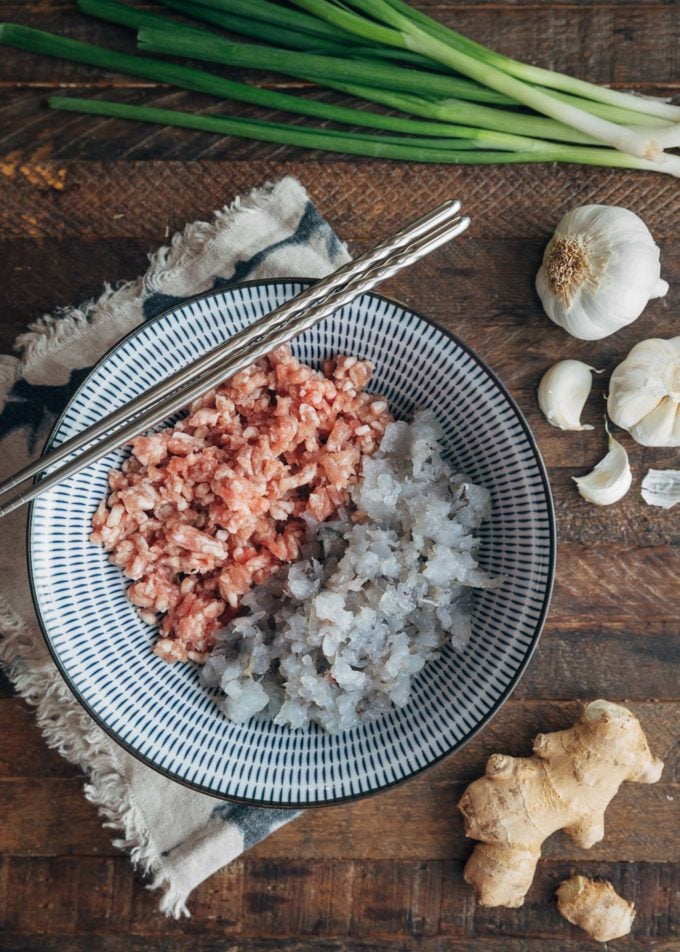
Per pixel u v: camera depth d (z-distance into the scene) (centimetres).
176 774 46
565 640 52
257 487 45
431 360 46
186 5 51
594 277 49
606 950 52
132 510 46
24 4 52
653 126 50
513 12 52
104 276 52
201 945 52
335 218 52
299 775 47
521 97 49
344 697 46
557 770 50
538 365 52
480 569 48
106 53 50
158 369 46
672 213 52
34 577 44
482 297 52
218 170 52
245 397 47
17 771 52
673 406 50
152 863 51
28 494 41
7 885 52
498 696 46
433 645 47
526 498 46
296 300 39
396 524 47
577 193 52
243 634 47
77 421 45
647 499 52
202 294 45
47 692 51
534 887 52
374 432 47
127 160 52
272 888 52
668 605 52
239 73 52
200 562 46
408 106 50
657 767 50
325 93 52
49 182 52
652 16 52
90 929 52
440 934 52
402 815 52
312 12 49
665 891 52
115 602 47
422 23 50
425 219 38
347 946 52
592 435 52
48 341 51
